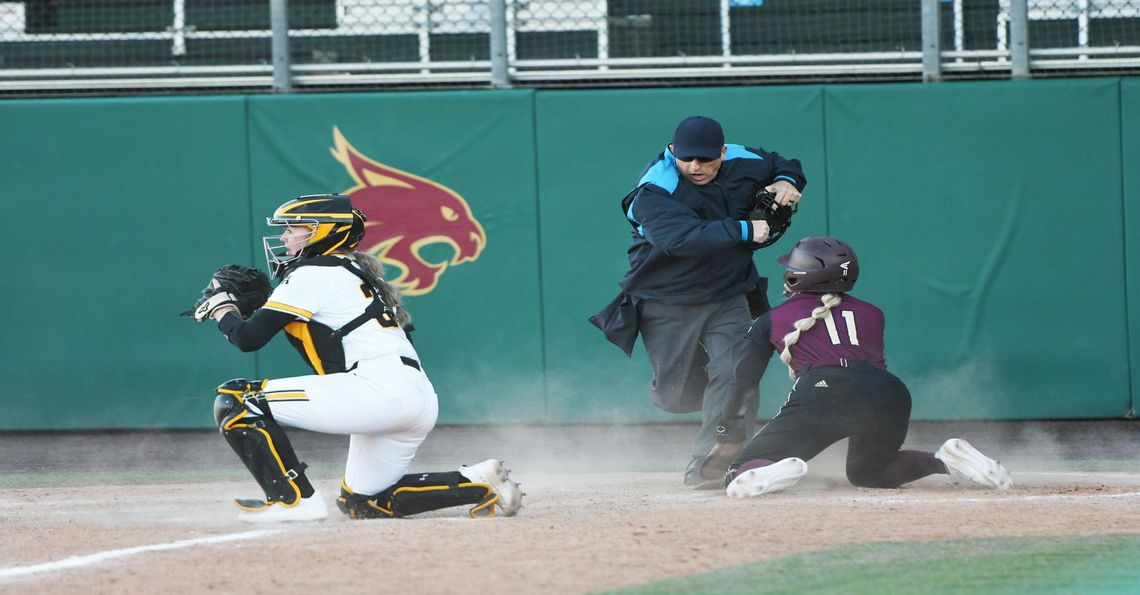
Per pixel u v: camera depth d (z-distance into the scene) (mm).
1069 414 28938
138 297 30062
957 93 28875
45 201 30047
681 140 19109
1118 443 26719
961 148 28922
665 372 20500
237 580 11977
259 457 15523
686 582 11688
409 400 15531
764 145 29391
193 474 24438
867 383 17109
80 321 30047
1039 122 28734
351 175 29875
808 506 16078
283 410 15469
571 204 29609
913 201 29078
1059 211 28766
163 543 14172
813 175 29281
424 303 29891
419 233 29844
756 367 18125
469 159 29719
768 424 17688
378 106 29766
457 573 12094
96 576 12336
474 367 29844
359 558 12852
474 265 29766
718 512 15617
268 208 29969
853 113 29109
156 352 30062
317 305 15375
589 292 29594
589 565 12414
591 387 29656
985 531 14125
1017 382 29000
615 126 29500
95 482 23234
